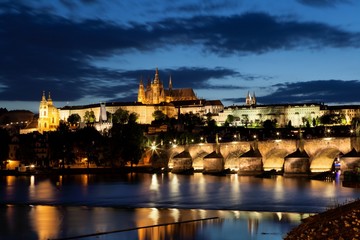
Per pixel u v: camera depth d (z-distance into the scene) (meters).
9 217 151.25
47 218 148.88
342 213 93.00
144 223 138.50
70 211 163.75
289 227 130.12
